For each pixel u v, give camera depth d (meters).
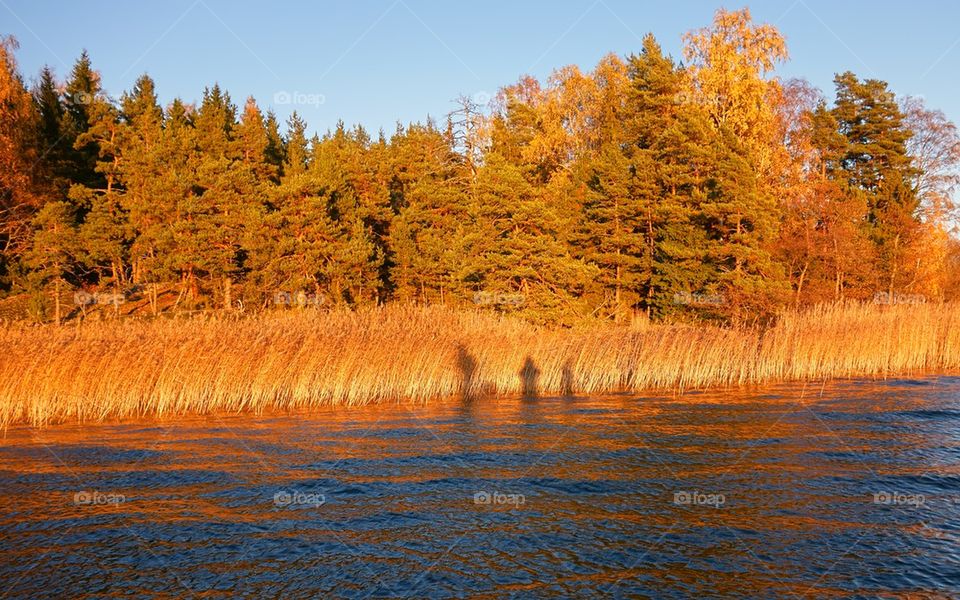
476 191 37.25
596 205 42.12
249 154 53.34
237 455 15.62
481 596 9.19
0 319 34.25
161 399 20.44
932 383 24.55
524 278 35.44
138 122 49.97
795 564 10.07
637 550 10.54
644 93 43.34
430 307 27.78
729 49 43.03
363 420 19.41
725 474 14.05
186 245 40.28
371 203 49.81
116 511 12.14
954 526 11.40
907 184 53.56
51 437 17.41
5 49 41.81
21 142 42.72
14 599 9.14
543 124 52.53
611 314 38.84
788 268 42.22
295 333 22.84
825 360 26.42
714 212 36.19
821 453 15.48
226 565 10.08
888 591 9.28
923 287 46.50
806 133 48.97
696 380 24.98
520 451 15.83
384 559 10.27
